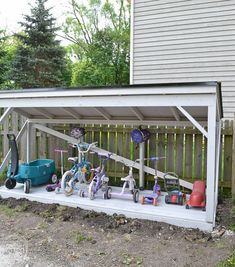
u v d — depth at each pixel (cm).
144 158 553
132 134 521
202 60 792
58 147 657
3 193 520
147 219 407
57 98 476
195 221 380
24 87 1700
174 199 449
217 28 771
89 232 371
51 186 526
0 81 1655
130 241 345
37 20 1786
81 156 552
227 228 377
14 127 679
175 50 823
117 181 604
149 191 523
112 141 608
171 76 830
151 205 445
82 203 454
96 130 618
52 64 1788
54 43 1839
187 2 802
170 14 823
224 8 761
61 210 442
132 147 591
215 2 770
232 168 499
